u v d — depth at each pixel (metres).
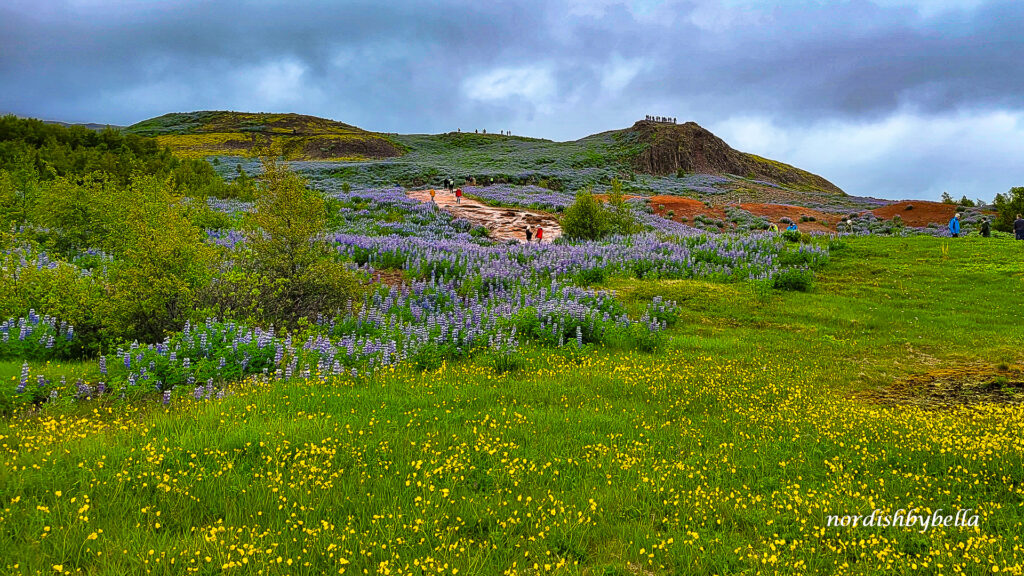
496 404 11.10
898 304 23.91
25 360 12.77
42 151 55.12
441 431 9.25
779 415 10.74
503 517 6.51
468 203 52.25
